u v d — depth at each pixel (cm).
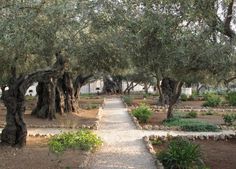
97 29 1123
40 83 2661
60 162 1287
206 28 928
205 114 3180
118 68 2180
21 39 964
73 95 3070
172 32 903
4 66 1620
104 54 1603
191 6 875
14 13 956
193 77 1287
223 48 930
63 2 1011
